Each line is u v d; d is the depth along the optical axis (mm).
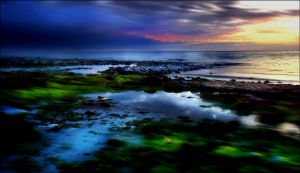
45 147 11008
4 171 8789
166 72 59750
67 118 16172
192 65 81625
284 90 30062
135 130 13734
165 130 13672
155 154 10109
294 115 17656
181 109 19750
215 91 30156
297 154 10367
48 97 22438
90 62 107562
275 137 12773
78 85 30266
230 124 15141
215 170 8719
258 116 17594
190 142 11594
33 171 8805
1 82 26281
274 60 128375
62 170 8836
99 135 12812
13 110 16578
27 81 28391
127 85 32625
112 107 20031
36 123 14680
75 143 11594
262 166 9070
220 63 98812
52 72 59812
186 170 8695
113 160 9547
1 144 10961
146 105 21109
